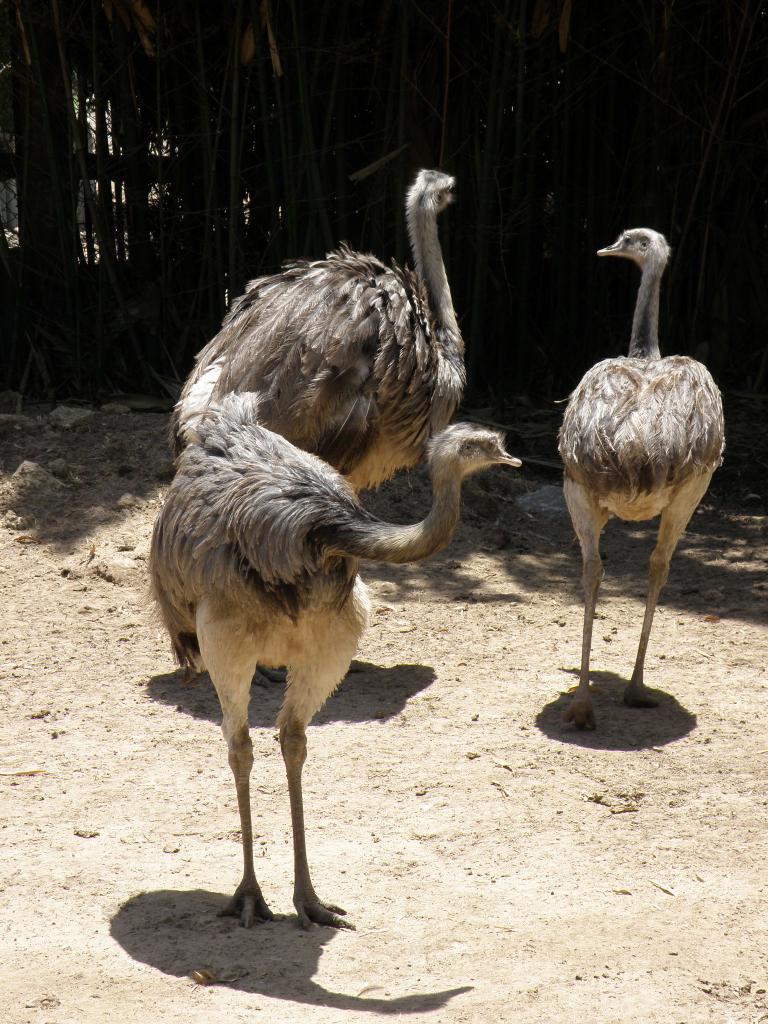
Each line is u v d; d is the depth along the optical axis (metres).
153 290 10.36
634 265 11.02
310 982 3.68
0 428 9.06
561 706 5.84
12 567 7.34
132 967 3.75
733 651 6.47
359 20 10.17
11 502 8.00
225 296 10.37
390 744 5.43
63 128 10.08
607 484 5.46
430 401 6.20
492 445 3.63
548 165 10.87
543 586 7.46
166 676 6.14
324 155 10.19
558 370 10.95
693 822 4.73
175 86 10.09
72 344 10.19
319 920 4.02
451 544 8.05
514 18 9.75
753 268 11.16
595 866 4.39
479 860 4.44
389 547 3.73
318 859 4.43
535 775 5.13
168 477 8.45
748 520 8.62
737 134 10.71
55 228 10.20
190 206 10.53
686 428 5.53
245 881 4.07
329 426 5.86
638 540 8.31
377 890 4.22
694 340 10.77
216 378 6.08
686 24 10.45
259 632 4.01
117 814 4.75
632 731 5.57
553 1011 3.51
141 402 9.88
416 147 10.16
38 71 9.39
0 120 10.28
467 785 5.04
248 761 4.05
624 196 11.03
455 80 10.38
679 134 10.62
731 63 9.86
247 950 3.86
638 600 7.24
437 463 3.65
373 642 6.64
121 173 10.30
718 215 11.06
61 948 3.84
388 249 10.54
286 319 5.95
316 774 5.13
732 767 5.20
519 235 10.53
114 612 6.86
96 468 8.55
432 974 3.72
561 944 3.87
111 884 4.24
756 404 10.52
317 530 3.84
